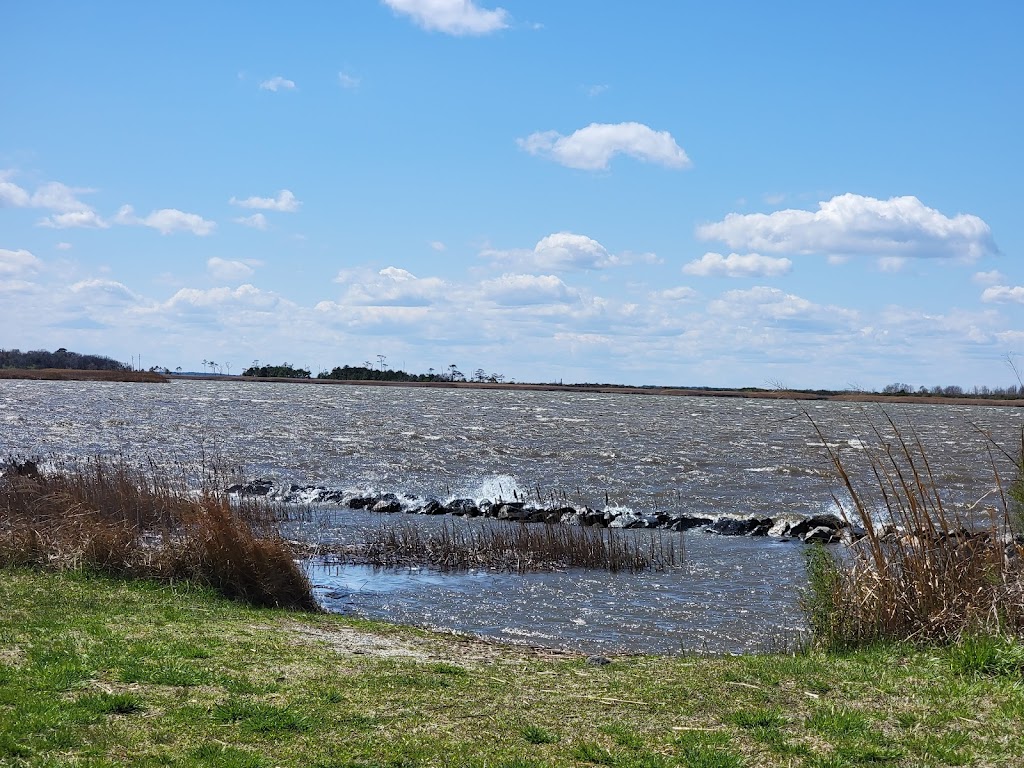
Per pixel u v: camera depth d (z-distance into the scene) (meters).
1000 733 7.66
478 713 8.07
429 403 136.75
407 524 26.89
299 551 21.38
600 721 7.95
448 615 15.91
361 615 15.59
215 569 14.32
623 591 18.16
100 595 12.84
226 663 9.48
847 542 12.25
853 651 10.85
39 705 7.59
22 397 108.38
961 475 42.50
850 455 55.31
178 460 44.22
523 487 38.41
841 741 7.41
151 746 6.90
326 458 49.00
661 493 36.78
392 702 8.30
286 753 6.87
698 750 7.14
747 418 110.44
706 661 10.89
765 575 19.91
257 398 134.88
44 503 19.25
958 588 10.95
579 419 100.31
